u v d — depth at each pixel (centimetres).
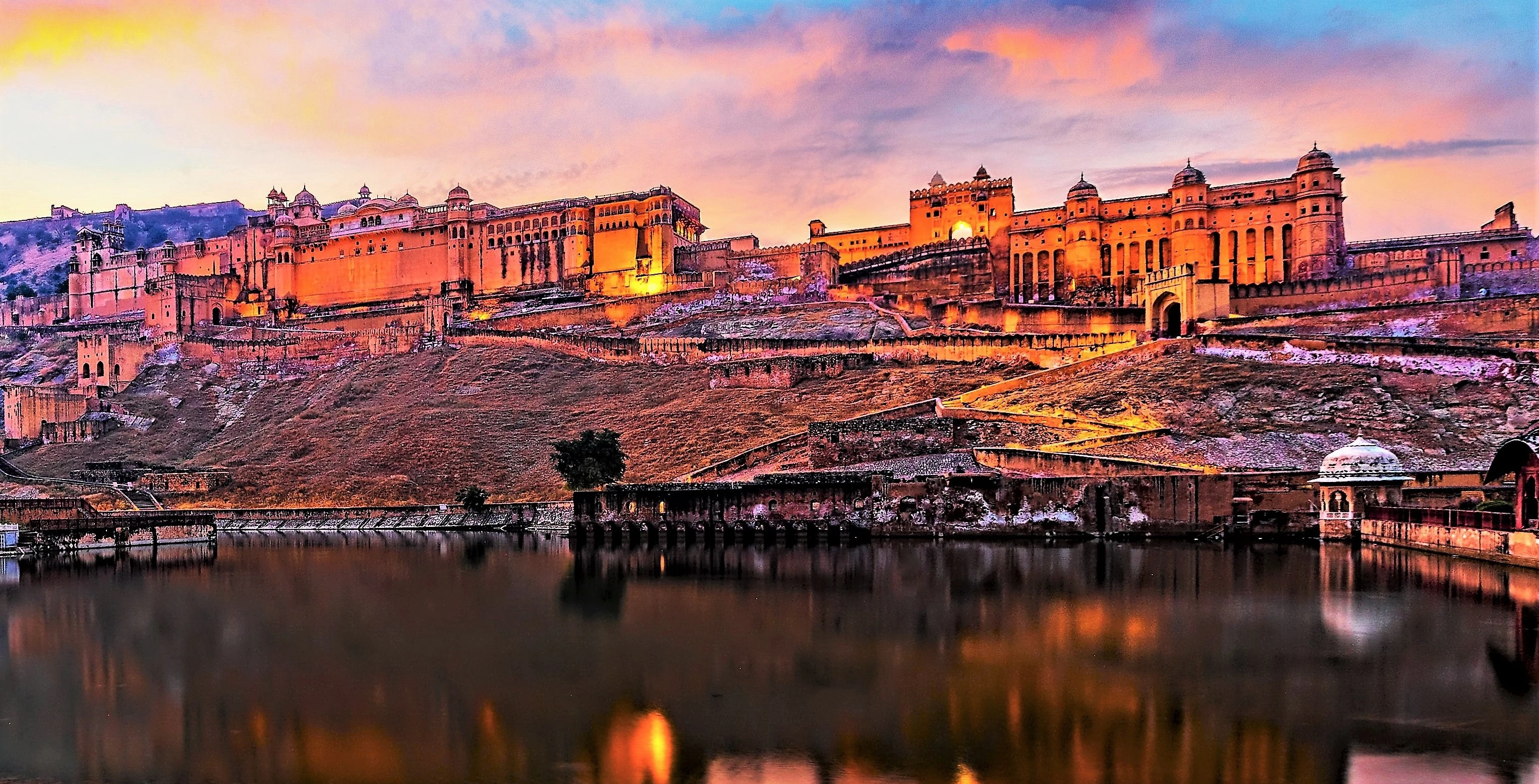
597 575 6038
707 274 16825
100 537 8362
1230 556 6231
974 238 16238
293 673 3641
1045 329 13650
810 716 3011
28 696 3381
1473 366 9531
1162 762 2591
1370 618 4172
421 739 2891
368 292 18912
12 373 18138
